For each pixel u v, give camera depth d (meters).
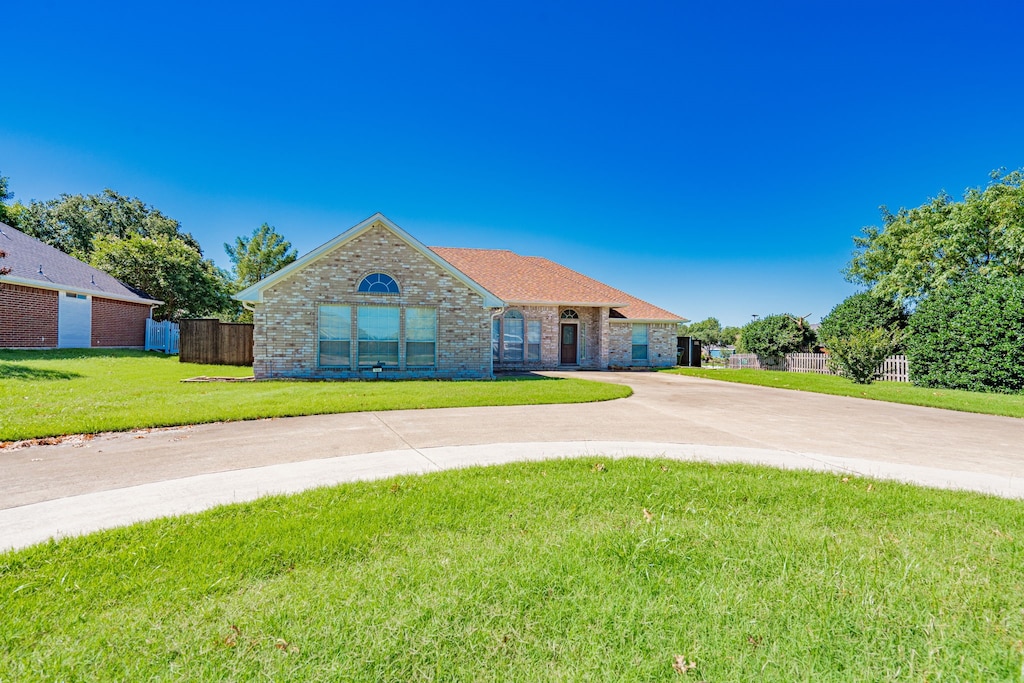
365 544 3.40
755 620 2.53
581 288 24.47
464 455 6.13
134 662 2.12
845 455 6.51
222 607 2.56
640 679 2.09
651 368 23.98
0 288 17.86
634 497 4.53
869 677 2.12
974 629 2.48
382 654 2.20
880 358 16.73
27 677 2.01
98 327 22.41
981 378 14.35
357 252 15.20
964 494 4.79
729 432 8.05
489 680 2.07
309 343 14.75
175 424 7.64
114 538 3.40
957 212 22.84
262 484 4.84
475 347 16.27
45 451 6.00
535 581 2.89
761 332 27.83
